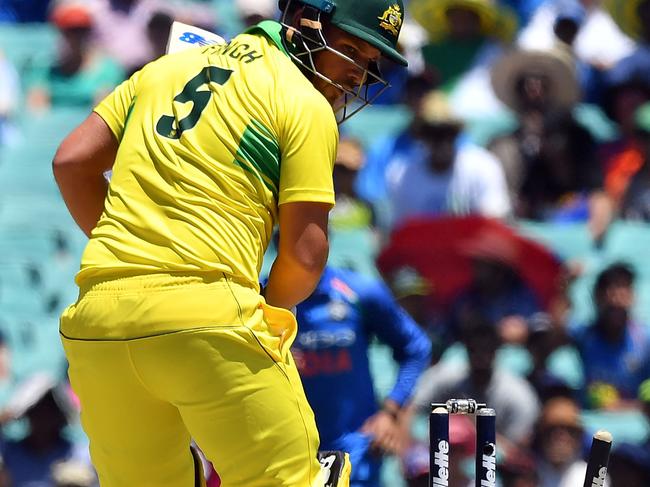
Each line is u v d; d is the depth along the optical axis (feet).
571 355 101.86
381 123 123.75
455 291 100.48
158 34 131.75
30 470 88.53
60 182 42.16
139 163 38.81
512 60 120.67
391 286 101.71
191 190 37.88
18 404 89.35
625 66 124.98
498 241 100.78
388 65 126.52
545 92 120.47
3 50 137.18
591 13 132.26
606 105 124.36
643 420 95.96
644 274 112.88
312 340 67.31
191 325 36.94
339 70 42.39
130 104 41.11
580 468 87.15
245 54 40.11
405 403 71.67
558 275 101.19
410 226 102.27
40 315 112.78
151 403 38.78
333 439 67.31
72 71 133.49
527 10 133.28
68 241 120.06
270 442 37.58
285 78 39.32
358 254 108.47
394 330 71.36
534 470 85.61
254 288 38.42
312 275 39.11
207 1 136.98
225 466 37.81
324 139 38.88
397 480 85.92
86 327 38.19
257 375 37.37
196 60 40.50
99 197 42.80
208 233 37.55
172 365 37.11
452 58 128.77
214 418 37.40
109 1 133.69
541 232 114.42
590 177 118.32
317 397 67.15
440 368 89.66
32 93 133.49
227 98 38.88
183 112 39.09
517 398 87.81
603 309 99.50
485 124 125.70
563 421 87.30
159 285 37.29
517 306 100.27
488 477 38.22
